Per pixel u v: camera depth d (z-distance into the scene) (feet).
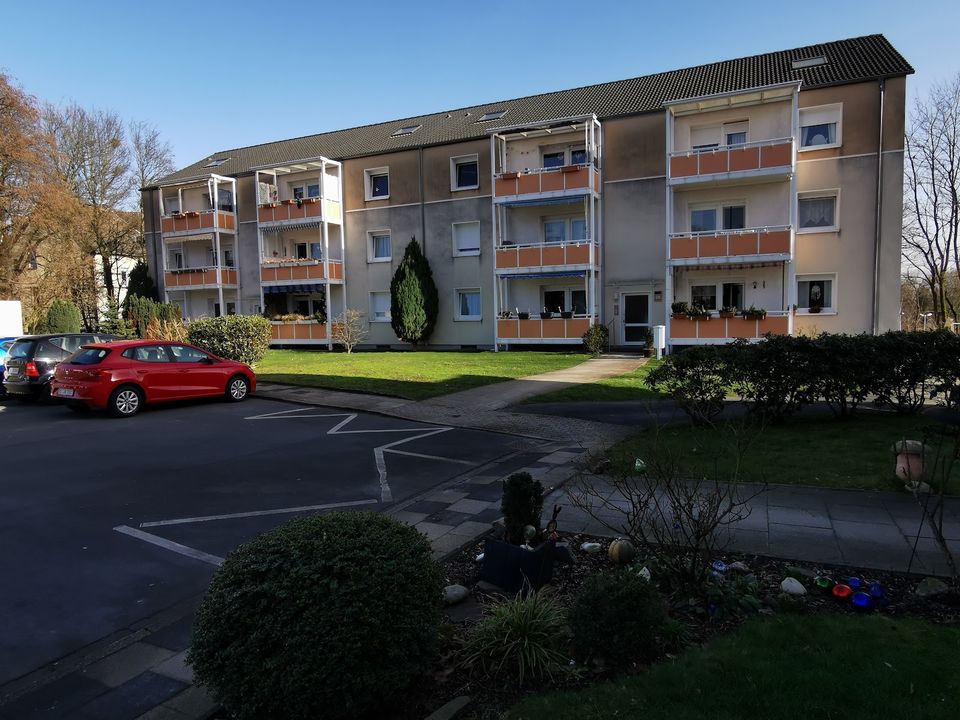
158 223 111.14
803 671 9.57
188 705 10.10
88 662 11.64
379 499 21.86
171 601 14.28
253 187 100.73
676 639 10.59
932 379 30.76
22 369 45.98
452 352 78.43
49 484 23.91
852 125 64.23
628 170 75.31
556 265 74.90
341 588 8.85
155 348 41.55
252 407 42.01
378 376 53.36
